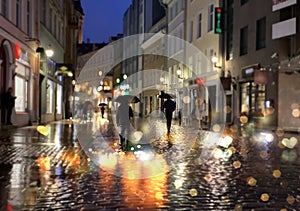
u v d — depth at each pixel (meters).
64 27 48.06
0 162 10.27
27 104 28.05
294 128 25.62
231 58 34.44
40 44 31.59
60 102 44.97
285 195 7.01
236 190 7.35
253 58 29.72
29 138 17.23
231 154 12.81
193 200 6.59
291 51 25.72
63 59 47.66
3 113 22.50
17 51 24.30
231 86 33.41
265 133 23.02
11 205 6.16
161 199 6.64
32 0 28.84
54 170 9.23
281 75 26.22
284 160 11.47
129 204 6.32
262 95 28.56
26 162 10.30
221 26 35.41
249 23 30.45
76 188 7.39
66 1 49.97
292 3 25.03
